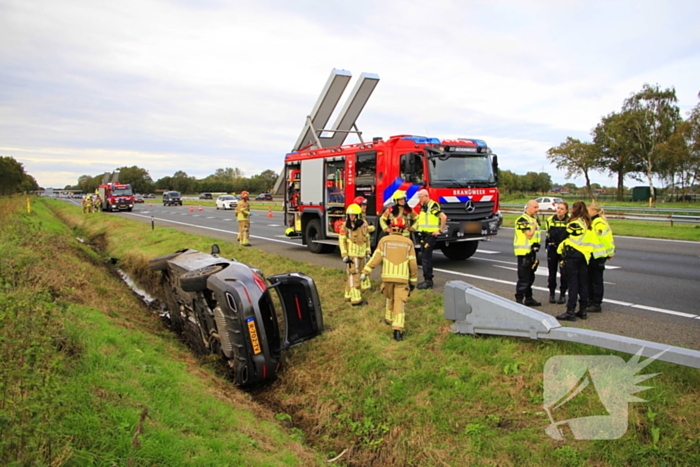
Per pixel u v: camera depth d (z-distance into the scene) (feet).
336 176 40.16
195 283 18.62
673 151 173.78
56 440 9.25
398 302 19.27
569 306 20.39
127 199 147.13
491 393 14.48
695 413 11.66
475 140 36.63
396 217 20.08
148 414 11.64
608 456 11.30
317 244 43.06
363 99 46.60
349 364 18.01
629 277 30.37
